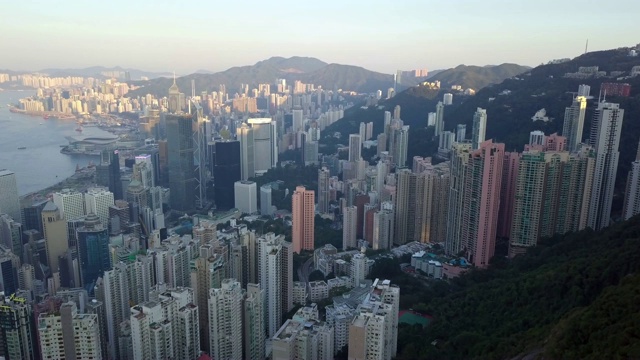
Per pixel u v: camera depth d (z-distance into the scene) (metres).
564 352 128.38
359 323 175.50
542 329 164.88
